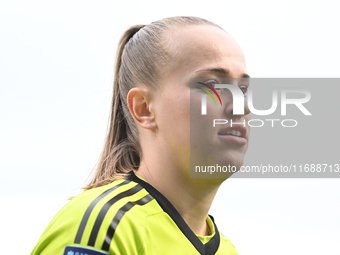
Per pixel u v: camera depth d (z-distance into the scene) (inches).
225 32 86.9
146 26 92.6
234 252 95.1
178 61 78.9
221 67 78.2
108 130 96.6
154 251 69.2
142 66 84.1
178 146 76.9
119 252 63.4
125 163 90.9
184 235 76.0
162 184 79.2
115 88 96.3
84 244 63.8
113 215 67.0
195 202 80.5
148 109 81.6
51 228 71.2
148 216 71.9
